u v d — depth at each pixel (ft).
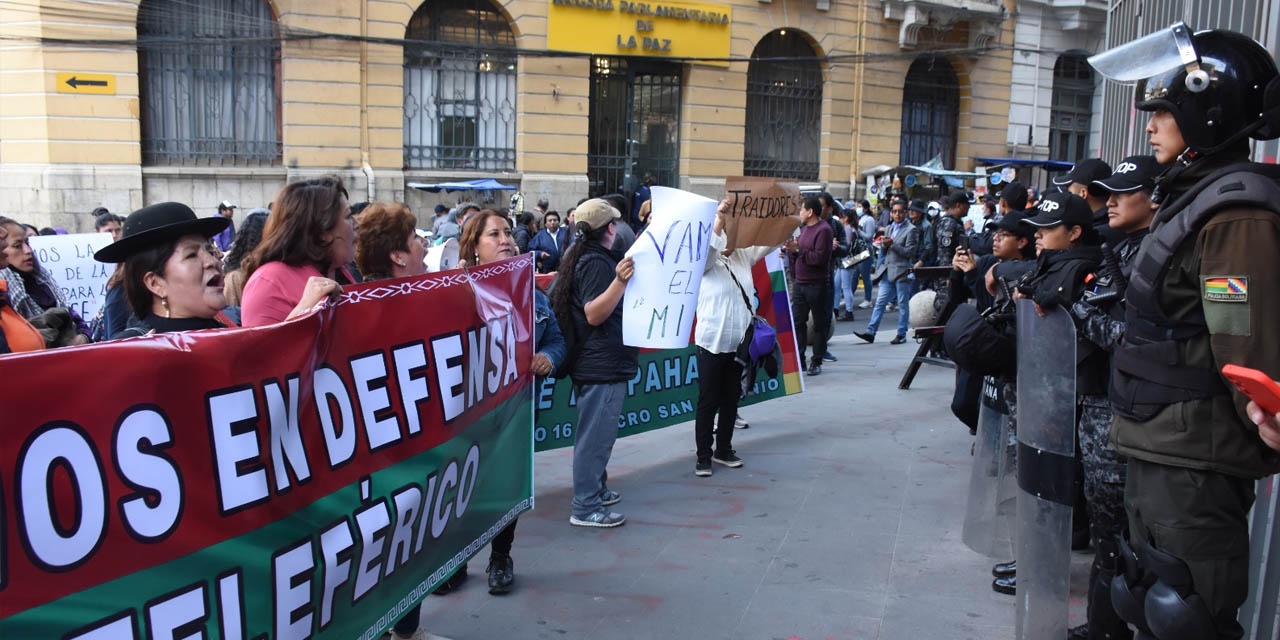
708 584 13.64
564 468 19.89
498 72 67.67
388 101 63.57
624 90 73.10
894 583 13.55
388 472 9.06
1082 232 10.84
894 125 82.17
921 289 36.42
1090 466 10.51
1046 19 86.94
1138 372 8.33
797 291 29.27
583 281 15.24
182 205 8.73
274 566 7.51
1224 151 8.12
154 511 6.43
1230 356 7.44
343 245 10.19
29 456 5.64
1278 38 10.64
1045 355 10.14
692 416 21.18
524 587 13.61
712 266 18.26
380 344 9.00
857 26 79.51
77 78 56.13
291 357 7.64
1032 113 88.28
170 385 6.56
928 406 25.11
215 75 60.13
